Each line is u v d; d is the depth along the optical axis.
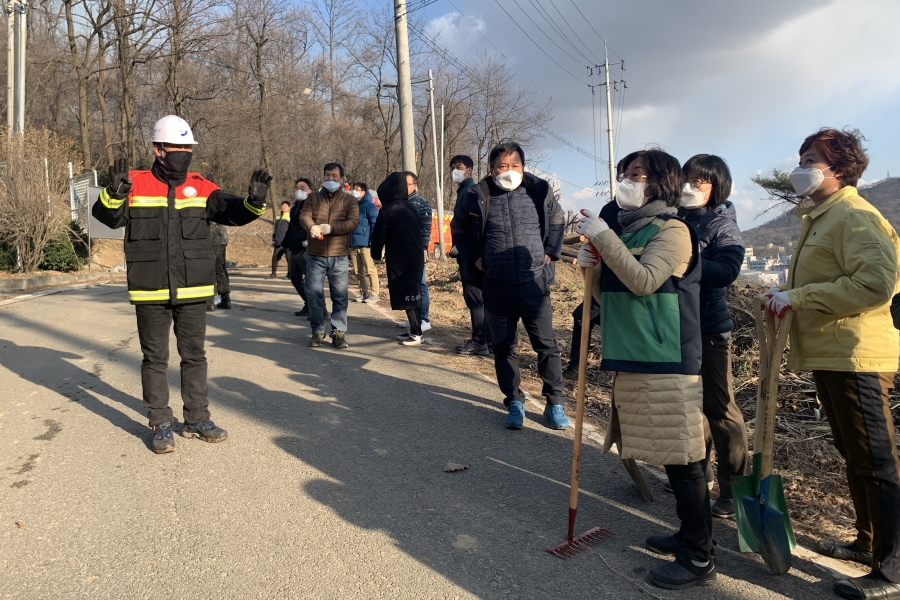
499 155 4.61
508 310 4.62
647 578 2.81
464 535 3.15
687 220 3.41
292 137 36.53
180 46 24.97
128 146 25.81
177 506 3.39
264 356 6.61
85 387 5.34
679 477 2.75
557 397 4.74
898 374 5.10
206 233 4.23
